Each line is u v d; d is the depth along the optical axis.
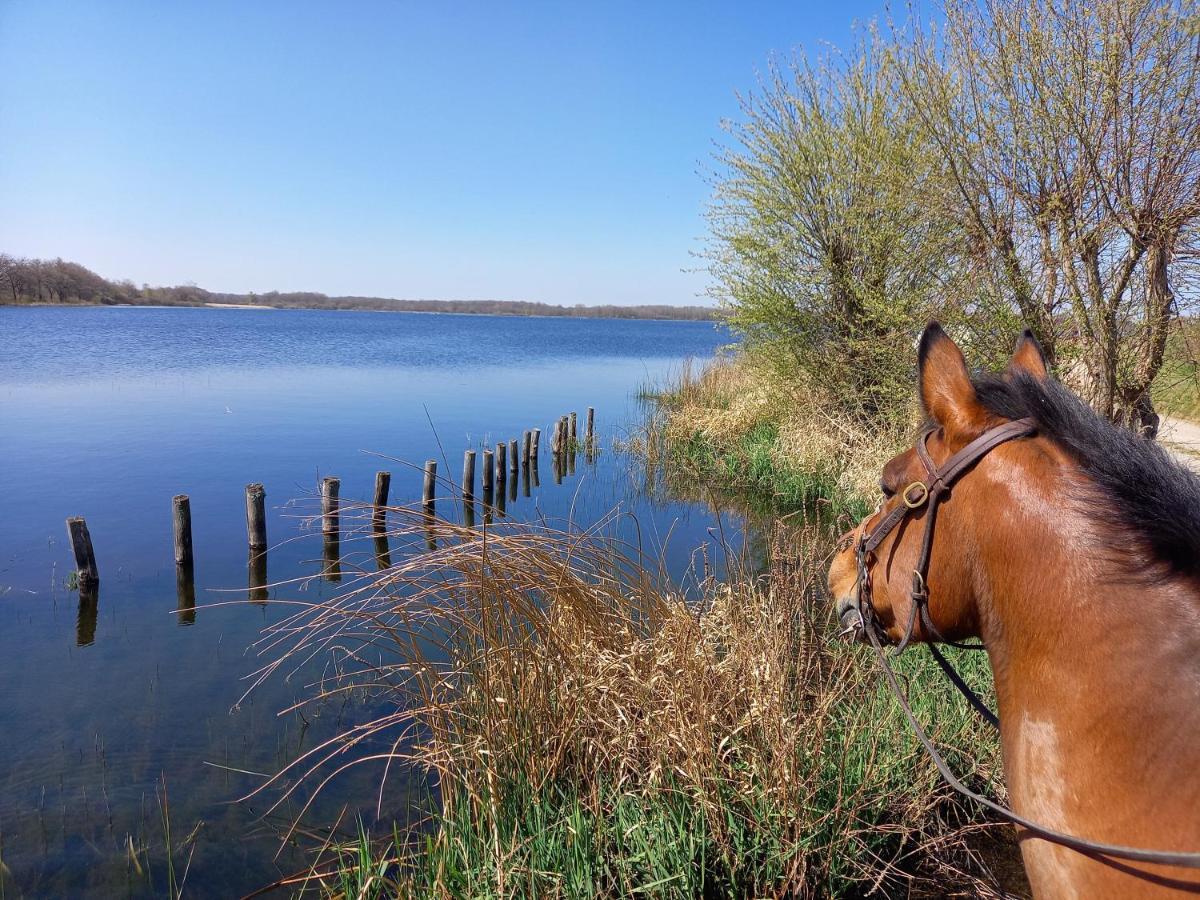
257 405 25.06
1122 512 1.61
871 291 13.16
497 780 3.99
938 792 4.36
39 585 9.36
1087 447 1.69
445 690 4.77
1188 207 7.53
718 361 25.70
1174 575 1.55
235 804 4.97
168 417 22.02
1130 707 1.49
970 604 1.85
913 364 11.96
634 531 11.33
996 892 3.78
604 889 3.67
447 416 23.88
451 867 3.70
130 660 7.28
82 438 18.62
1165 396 9.39
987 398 1.85
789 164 14.18
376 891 3.84
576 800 3.86
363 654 7.03
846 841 3.80
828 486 12.85
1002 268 9.16
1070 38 8.00
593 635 4.74
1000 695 1.77
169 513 12.47
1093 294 8.16
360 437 19.70
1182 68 7.48
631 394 30.64
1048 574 1.66
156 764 5.47
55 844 4.60
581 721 4.28
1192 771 1.38
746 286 15.30
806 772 3.96
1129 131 7.79
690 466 16.36
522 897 3.46
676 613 4.70
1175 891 1.33
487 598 4.59
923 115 9.51
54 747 5.70
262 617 8.41
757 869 3.70
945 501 1.87
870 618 2.15
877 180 12.45
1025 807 1.63
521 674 4.38
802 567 5.39
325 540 10.97
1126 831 1.42
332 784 5.17
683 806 3.84
